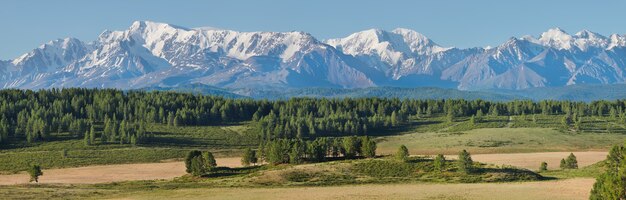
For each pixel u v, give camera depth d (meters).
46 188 149.75
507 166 167.75
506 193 128.50
